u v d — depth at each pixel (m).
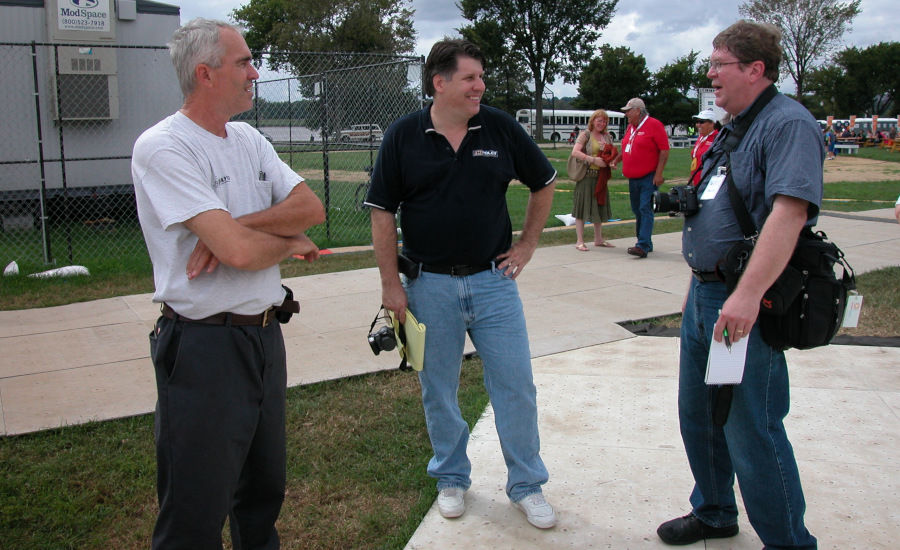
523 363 2.66
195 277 1.91
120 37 9.49
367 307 5.66
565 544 2.58
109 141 9.60
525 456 2.72
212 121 2.01
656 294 6.10
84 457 3.19
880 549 2.50
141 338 4.86
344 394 3.93
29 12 8.82
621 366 4.38
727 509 2.55
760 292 2.00
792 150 1.98
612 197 14.90
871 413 3.63
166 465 1.95
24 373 4.17
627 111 7.50
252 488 2.23
